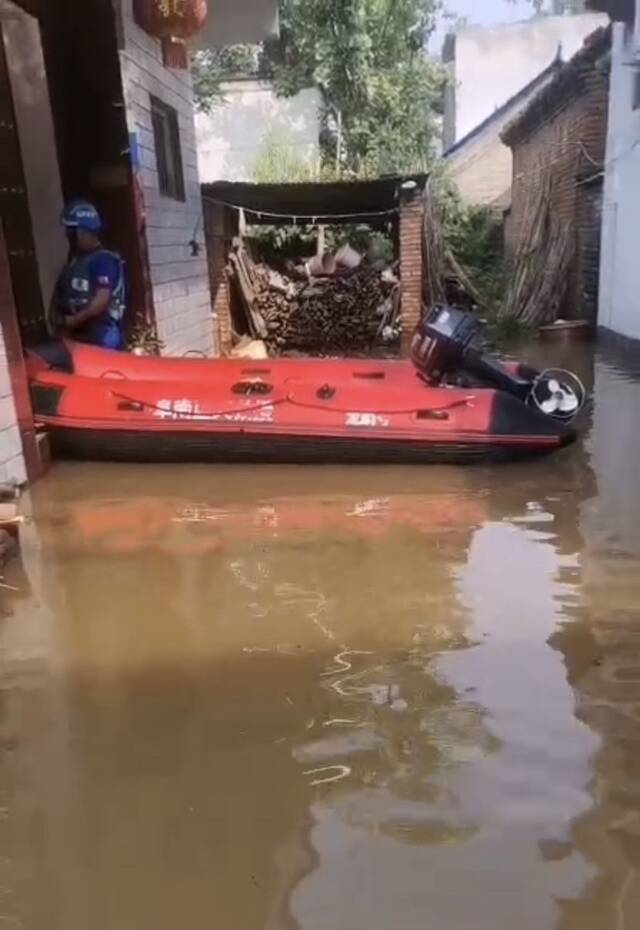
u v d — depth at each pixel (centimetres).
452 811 224
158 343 777
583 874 202
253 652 314
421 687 286
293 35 1891
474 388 588
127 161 754
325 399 572
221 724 267
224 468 567
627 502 480
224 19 974
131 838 219
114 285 659
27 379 552
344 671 298
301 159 1781
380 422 560
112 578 388
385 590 367
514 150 1792
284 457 568
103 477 550
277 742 257
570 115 1330
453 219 1780
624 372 907
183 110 972
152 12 775
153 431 567
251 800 231
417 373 609
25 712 277
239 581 380
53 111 745
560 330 1202
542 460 568
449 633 325
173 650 317
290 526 452
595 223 1223
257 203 1246
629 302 1064
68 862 211
